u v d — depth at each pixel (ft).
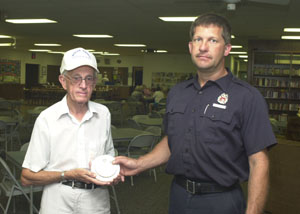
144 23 28.30
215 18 5.16
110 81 72.23
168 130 5.71
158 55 62.54
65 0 20.13
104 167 5.41
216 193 5.16
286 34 33.06
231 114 5.02
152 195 15.31
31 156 5.67
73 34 36.76
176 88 5.93
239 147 5.11
